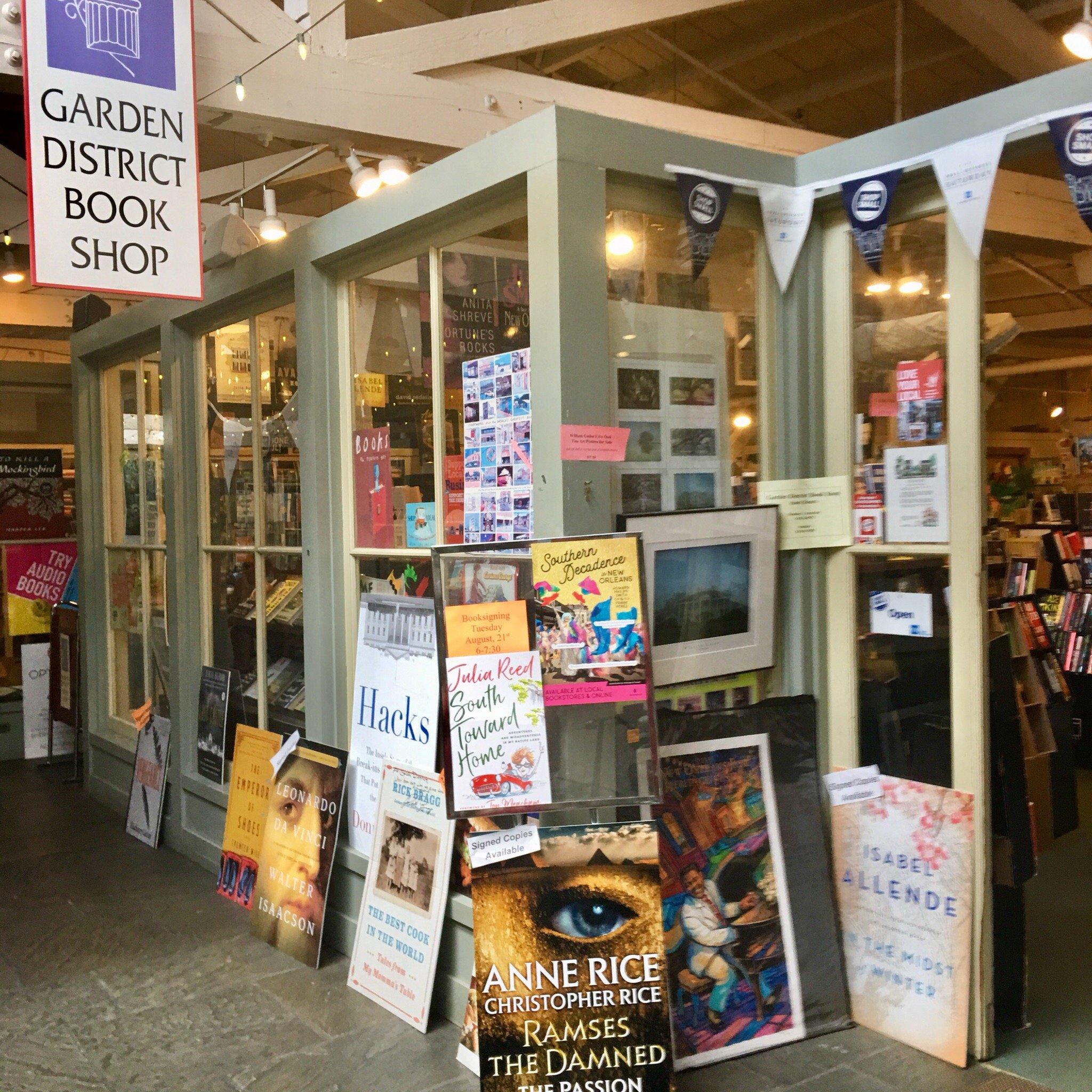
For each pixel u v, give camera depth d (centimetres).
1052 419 1151
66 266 338
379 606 362
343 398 391
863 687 329
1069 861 459
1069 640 600
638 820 287
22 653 740
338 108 442
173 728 516
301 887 376
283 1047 307
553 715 271
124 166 349
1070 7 519
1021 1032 311
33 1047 313
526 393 302
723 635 316
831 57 673
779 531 329
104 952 385
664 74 718
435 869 321
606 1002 259
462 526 329
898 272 316
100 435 632
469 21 466
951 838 294
